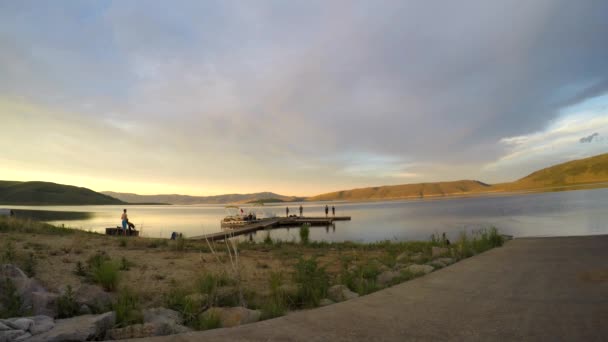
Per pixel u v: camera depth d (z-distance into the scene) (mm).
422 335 3926
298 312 5078
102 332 3953
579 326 4086
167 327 4242
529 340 3674
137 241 14547
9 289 4949
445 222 45750
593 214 44438
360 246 17250
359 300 5789
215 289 6270
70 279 6754
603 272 7637
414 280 7527
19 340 3336
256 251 14477
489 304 5340
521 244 15117
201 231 41281
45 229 15398
